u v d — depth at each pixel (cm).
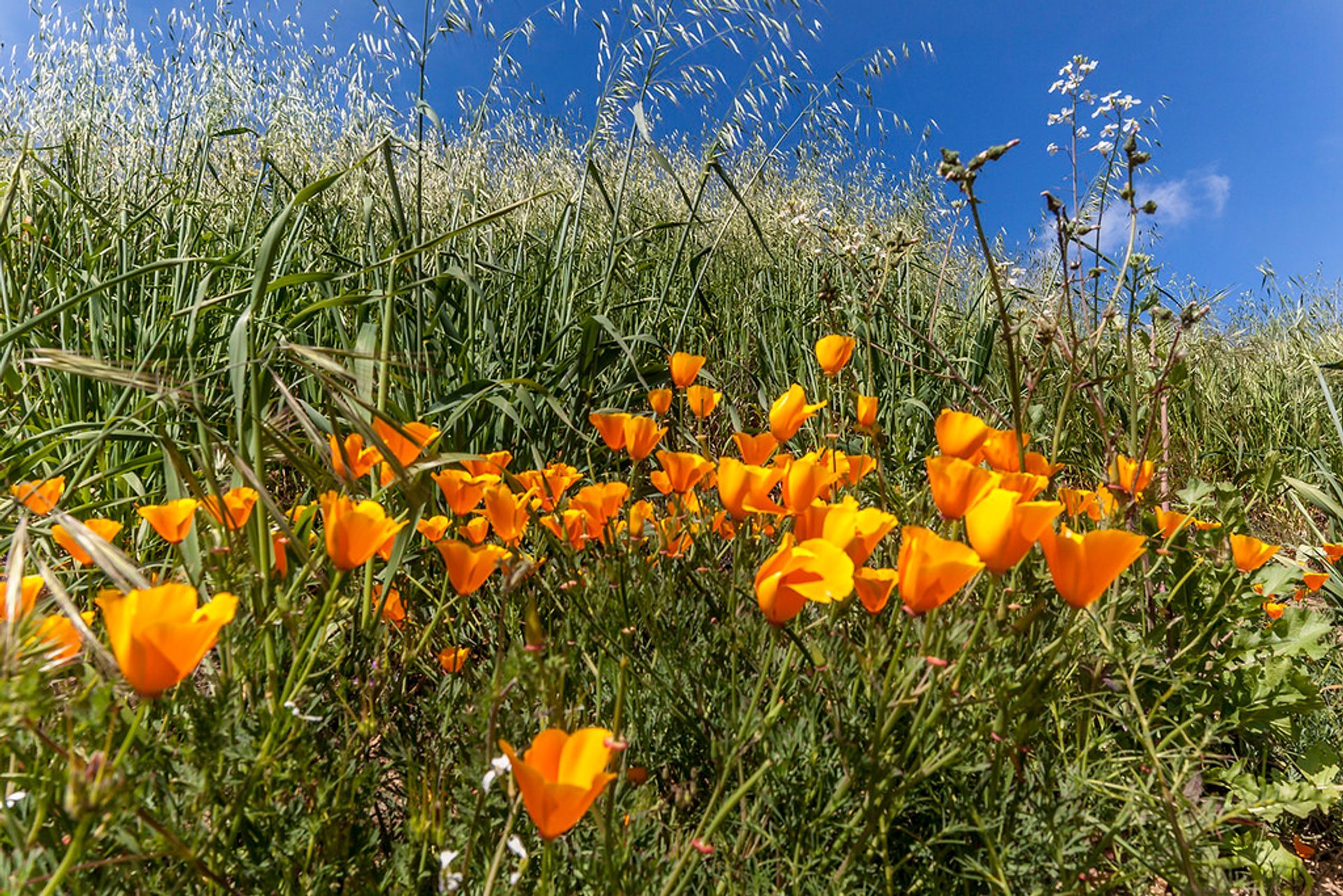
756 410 383
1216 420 438
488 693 92
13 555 77
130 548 206
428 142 487
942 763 100
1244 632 178
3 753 86
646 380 313
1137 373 246
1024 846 117
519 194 569
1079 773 127
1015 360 155
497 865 80
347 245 372
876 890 114
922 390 377
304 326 300
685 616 158
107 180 424
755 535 163
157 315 279
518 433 271
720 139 352
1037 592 134
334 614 122
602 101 342
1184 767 128
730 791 120
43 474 216
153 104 472
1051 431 300
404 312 261
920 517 187
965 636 125
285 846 98
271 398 175
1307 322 631
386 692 126
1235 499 194
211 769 84
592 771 69
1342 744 185
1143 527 182
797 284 482
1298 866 147
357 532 98
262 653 115
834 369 204
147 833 84
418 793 115
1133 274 183
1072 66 199
